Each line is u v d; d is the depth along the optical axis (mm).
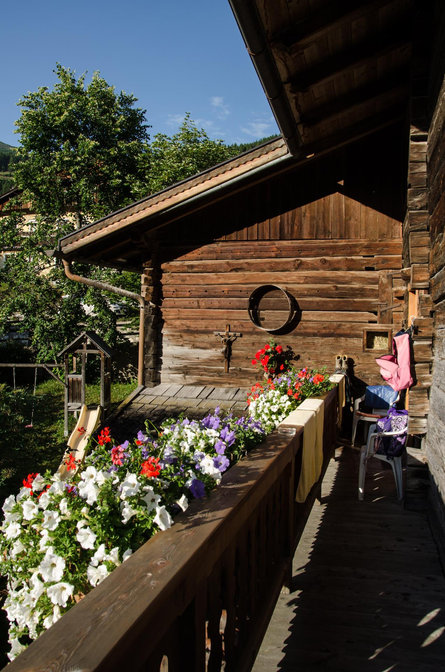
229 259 7660
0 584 3389
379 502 4828
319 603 3035
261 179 7223
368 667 2449
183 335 7855
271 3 3416
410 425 4844
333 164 7266
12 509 1821
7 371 16594
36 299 16500
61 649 977
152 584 1225
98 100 18594
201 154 19500
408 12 4645
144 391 7824
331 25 4078
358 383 7195
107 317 16328
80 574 1584
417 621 2840
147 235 7898
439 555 3656
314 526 4254
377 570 3455
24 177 17344
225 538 1731
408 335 4941
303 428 3178
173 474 1861
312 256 7344
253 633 2150
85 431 7336
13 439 6242
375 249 7125
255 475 2127
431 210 4719
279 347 7320
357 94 5652
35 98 17891
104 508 1618
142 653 1143
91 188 17141
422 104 4945
